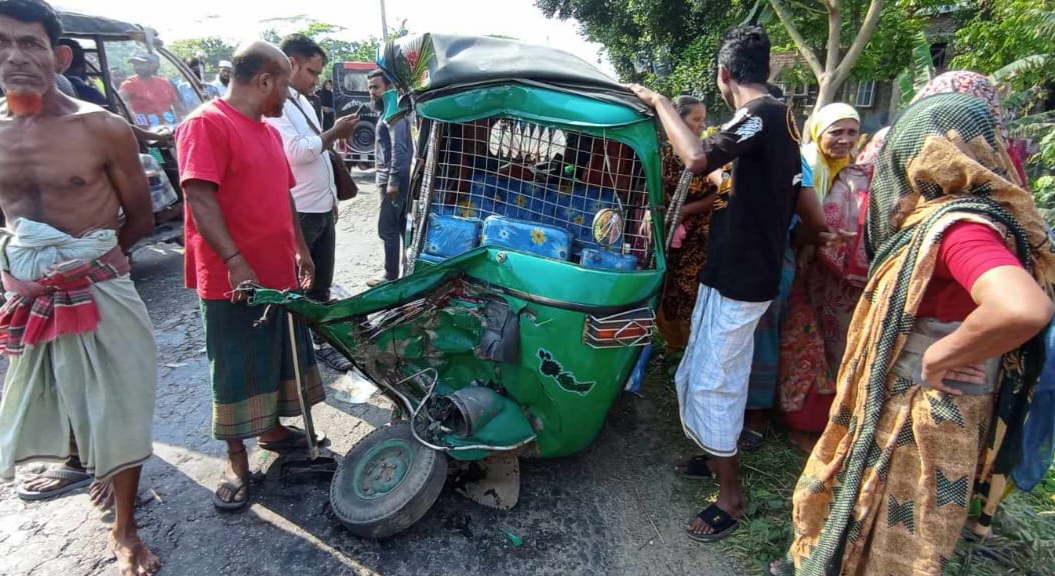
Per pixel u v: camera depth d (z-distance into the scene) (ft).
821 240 9.66
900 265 5.86
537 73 8.32
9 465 7.41
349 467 8.68
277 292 7.38
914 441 5.89
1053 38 24.35
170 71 22.93
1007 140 6.28
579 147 8.98
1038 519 8.86
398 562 8.16
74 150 7.06
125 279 7.73
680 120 7.97
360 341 8.45
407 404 8.79
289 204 9.18
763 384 10.40
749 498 9.43
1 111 7.12
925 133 5.73
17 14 6.48
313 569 7.99
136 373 7.73
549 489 9.73
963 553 8.17
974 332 4.99
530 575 8.09
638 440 11.18
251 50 8.14
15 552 8.09
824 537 6.49
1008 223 5.29
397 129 16.61
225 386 8.66
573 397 8.75
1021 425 6.19
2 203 7.11
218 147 7.86
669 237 9.10
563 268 8.31
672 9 52.85
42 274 7.04
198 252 8.34
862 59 35.32
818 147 10.50
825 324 10.33
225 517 8.85
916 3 33.47
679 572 8.29
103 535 8.45
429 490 8.05
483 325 8.80
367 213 28.07
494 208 9.61
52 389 7.52
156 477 9.70
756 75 8.26
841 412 6.63
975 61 27.84
